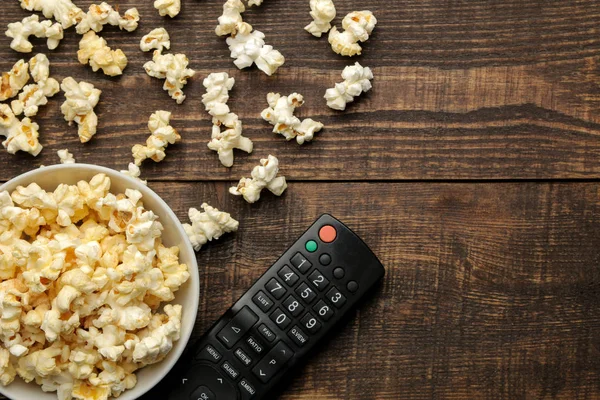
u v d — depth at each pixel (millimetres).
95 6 571
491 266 572
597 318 571
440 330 569
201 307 567
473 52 575
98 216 548
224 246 570
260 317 553
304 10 577
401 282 570
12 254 519
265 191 572
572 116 573
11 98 577
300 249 556
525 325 570
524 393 568
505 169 573
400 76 575
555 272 572
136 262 519
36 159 574
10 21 579
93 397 526
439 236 571
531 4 576
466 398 568
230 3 568
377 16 576
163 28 575
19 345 513
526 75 574
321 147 573
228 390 548
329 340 568
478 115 573
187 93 576
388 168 572
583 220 573
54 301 513
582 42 575
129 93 576
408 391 567
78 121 569
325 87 575
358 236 560
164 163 574
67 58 578
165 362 530
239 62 570
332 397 566
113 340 521
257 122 575
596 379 569
